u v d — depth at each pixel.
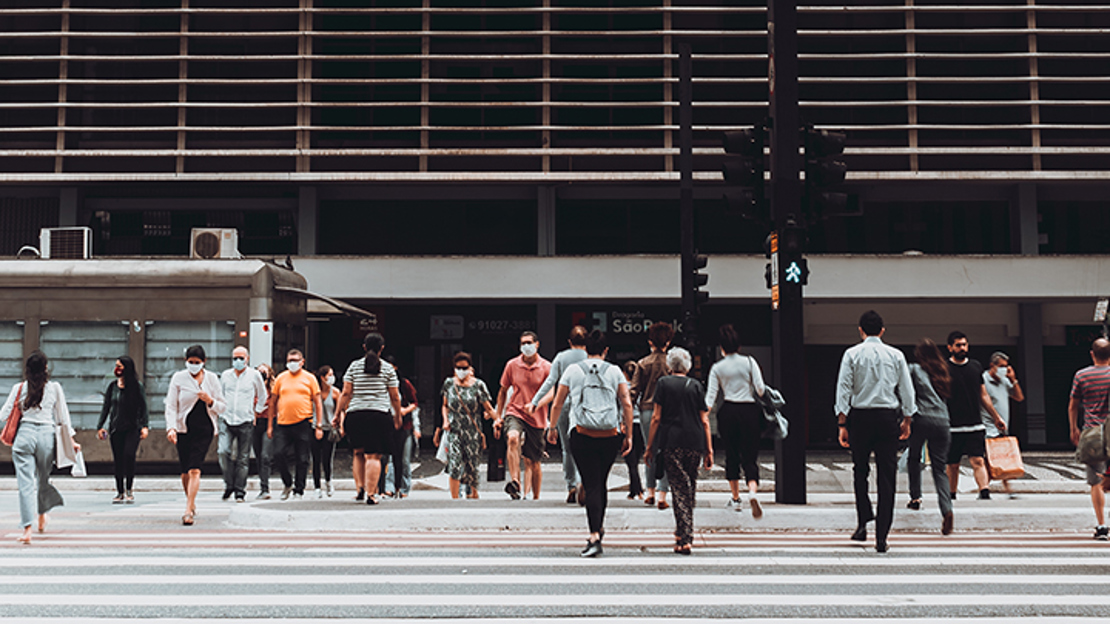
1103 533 8.38
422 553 7.61
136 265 16.36
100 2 23.95
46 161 23.33
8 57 23.30
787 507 9.38
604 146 23.48
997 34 23.47
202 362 9.59
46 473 8.55
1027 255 22.30
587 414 7.45
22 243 24.23
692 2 23.94
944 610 5.52
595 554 7.42
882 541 7.68
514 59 23.67
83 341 16.20
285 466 11.89
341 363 24.52
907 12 23.56
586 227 24.69
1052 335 24.27
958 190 24.41
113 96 23.84
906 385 7.84
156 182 23.45
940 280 22.23
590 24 23.83
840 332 24.27
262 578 6.47
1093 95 23.78
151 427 16.02
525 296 22.41
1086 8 23.20
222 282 16.25
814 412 24.23
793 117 9.93
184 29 23.64
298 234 24.00
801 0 23.94
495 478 13.80
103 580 6.40
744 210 10.06
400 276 22.45
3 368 16.14
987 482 11.32
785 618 5.31
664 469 7.82
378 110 23.64
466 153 23.11
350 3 23.98
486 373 24.42
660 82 23.55
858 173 23.06
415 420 12.48
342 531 8.90
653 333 10.07
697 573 6.70
